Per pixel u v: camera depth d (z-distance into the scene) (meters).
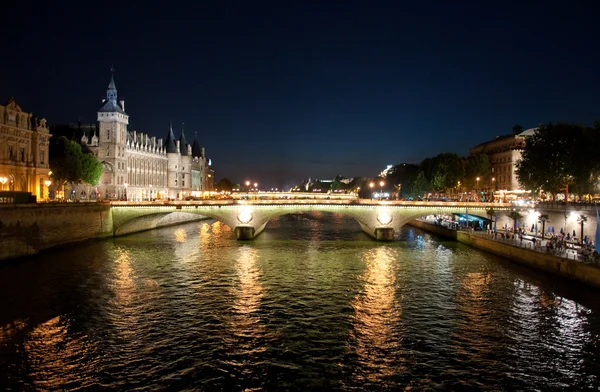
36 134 88.19
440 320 37.91
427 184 156.12
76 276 52.19
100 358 30.09
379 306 41.75
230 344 32.59
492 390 26.53
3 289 46.00
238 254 70.38
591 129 88.38
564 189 98.12
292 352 31.34
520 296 45.00
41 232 68.19
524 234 78.25
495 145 169.12
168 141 182.75
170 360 29.92
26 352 30.89
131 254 68.75
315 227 125.81
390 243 85.50
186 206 89.06
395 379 27.64
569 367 29.42
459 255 69.94
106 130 135.25
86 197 130.25
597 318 38.34
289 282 50.84
